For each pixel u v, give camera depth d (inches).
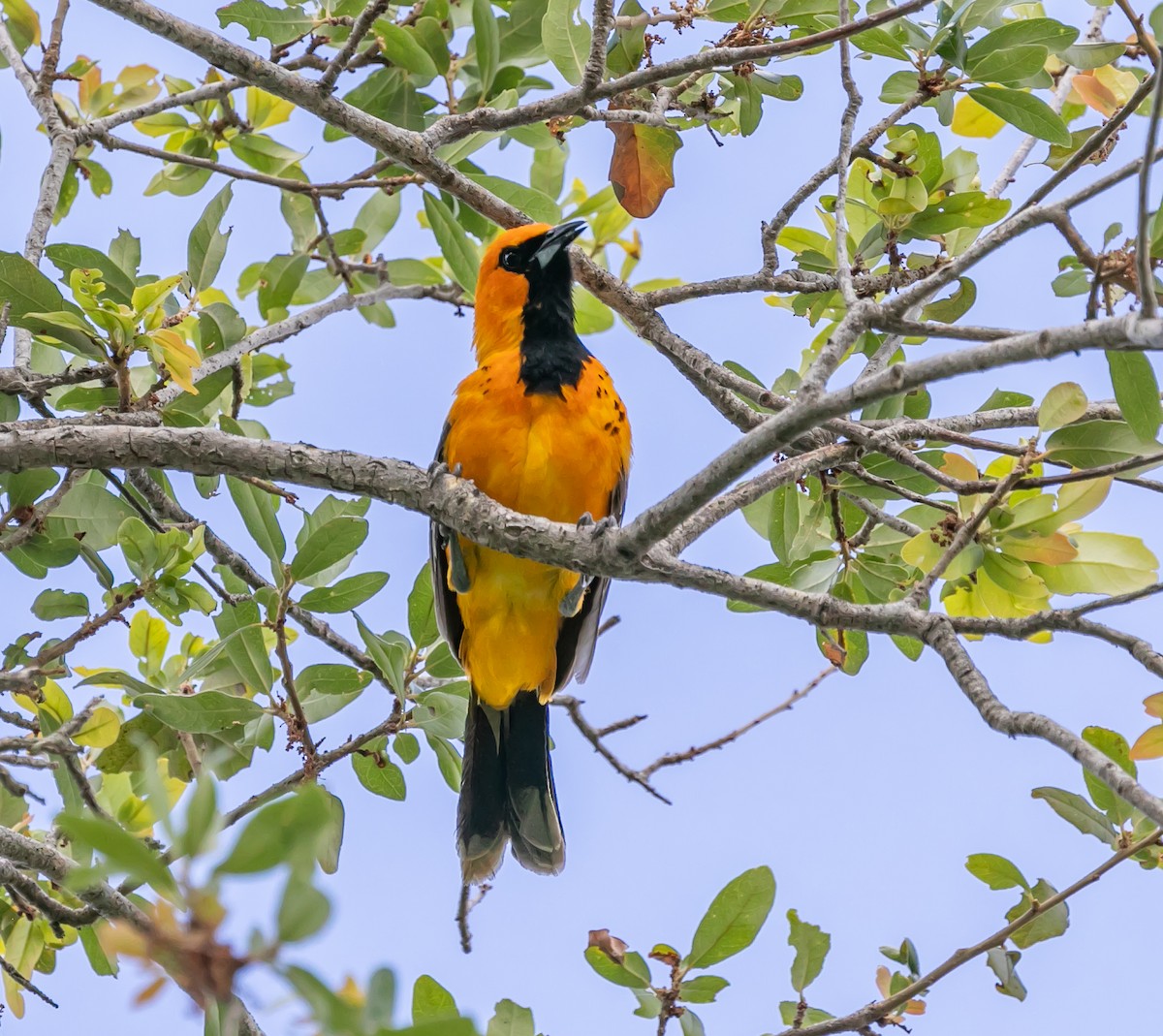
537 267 501.4
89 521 457.7
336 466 378.9
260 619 439.2
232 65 438.6
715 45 476.7
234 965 161.2
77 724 420.8
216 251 506.0
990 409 487.2
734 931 385.4
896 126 466.3
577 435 474.0
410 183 526.0
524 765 518.6
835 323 498.9
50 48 496.1
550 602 497.0
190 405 474.3
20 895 420.2
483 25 510.6
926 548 366.6
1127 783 257.8
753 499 368.2
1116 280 313.4
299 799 170.7
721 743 493.7
